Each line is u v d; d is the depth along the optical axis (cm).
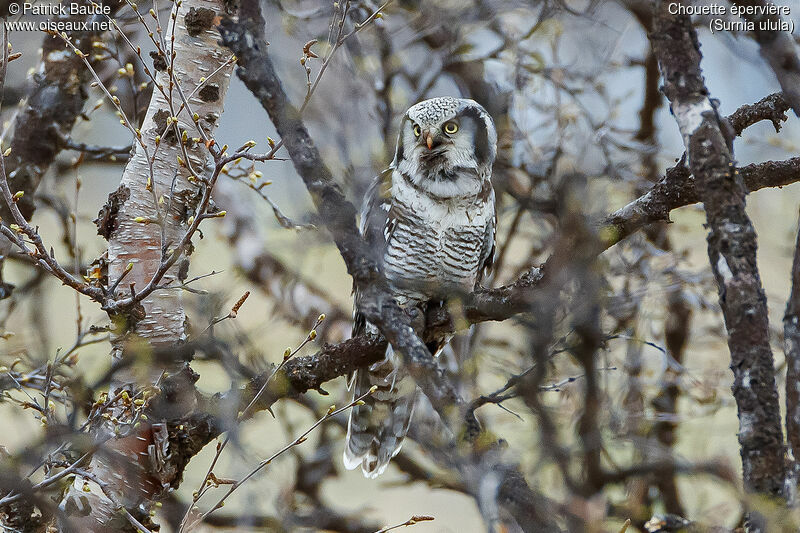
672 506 977
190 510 717
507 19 1434
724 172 580
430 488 1130
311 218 684
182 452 834
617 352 1199
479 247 1178
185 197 894
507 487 543
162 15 1157
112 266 885
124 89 1161
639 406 1061
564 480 563
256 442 1094
